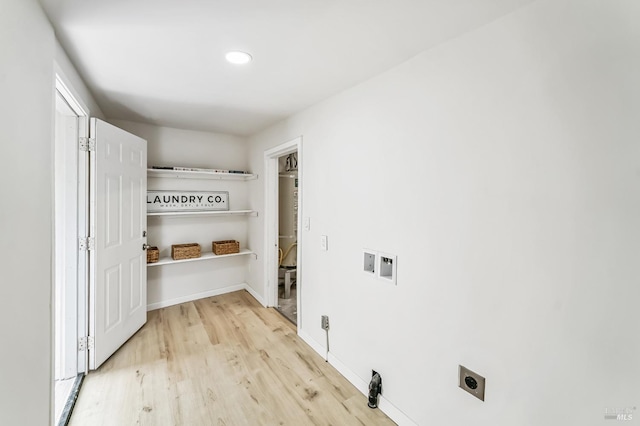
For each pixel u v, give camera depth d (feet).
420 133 5.37
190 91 7.47
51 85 4.55
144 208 9.79
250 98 7.91
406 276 5.68
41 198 4.21
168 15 4.33
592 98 3.41
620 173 3.25
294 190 13.92
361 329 6.81
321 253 8.20
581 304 3.53
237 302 12.21
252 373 7.40
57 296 6.98
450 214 4.90
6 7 3.19
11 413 3.40
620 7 3.20
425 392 5.34
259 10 4.19
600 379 3.40
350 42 5.03
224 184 12.95
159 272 11.58
